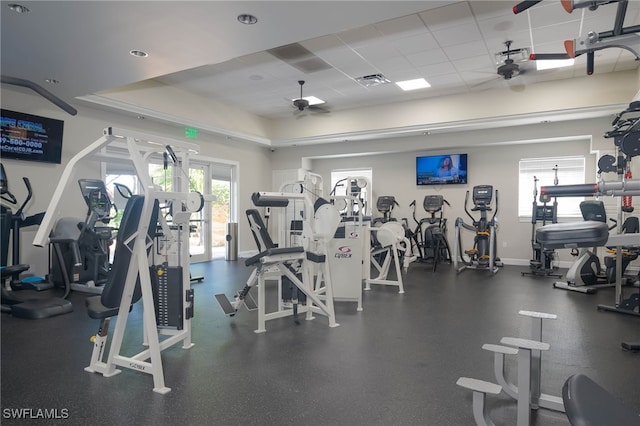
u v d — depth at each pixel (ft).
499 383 7.36
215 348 10.34
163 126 23.99
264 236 11.94
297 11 10.91
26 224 16.52
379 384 8.21
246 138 28.96
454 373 8.77
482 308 14.46
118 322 8.64
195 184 26.86
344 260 14.84
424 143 27.71
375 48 17.78
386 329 11.98
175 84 22.88
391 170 30.25
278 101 26.55
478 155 27.30
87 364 9.21
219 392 7.86
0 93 16.98
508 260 26.43
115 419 6.84
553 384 8.24
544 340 10.90
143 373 8.73
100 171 20.97
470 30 16.01
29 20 11.11
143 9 10.62
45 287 16.94
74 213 19.74
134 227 8.23
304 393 7.82
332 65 19.88
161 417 6.92
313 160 33.27
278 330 11.90
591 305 14.82
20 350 10.09
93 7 10.47
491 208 26.35
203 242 27.37
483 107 24.07
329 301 12.45
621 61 19.39
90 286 16.74
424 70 20.59
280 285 13.52
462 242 27.91
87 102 19.40
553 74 21.15
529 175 26.00
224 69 20.49
